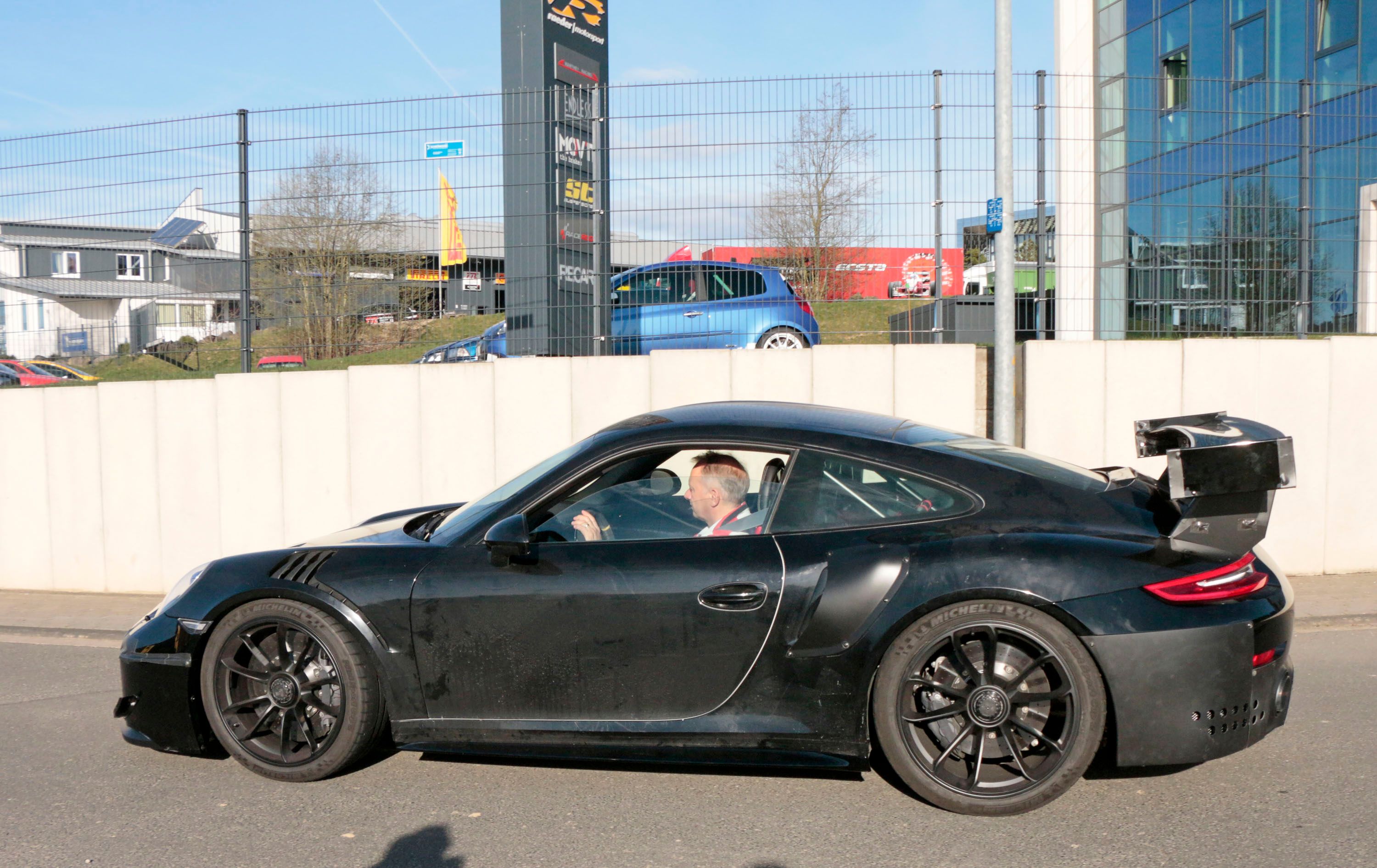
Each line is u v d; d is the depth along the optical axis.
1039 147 7.79
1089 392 7.54
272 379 8.16
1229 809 3.41
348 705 3.71
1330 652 5.54
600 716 3.58
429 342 8.21
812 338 7.84
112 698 5.27
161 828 3.45
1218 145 7.88
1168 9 19.38
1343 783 3.62
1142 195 7.83
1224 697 3.21
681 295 7.96
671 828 3.36
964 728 3.35
